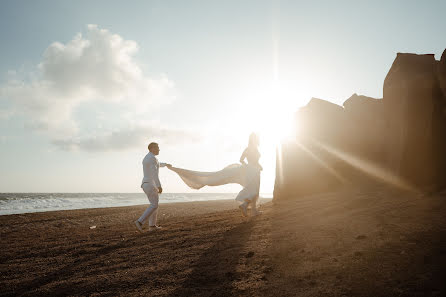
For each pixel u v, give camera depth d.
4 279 3.96
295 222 5.04
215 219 7.56
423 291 2.01
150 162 7.04
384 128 7.84
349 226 3.95
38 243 6.93
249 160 7.15
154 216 7.10
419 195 4.96
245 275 2.96
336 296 2.19
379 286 2.21
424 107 5.77
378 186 6.92
